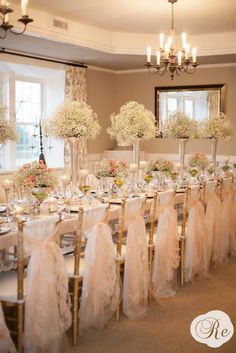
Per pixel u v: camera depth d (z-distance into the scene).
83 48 8.00
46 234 3.28
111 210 4.36
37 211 4.21
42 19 6.98
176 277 5.10
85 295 3.76
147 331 3.95
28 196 4.28
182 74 9.98
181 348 3.64
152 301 4.66
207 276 5.43
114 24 7.80
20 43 7.59
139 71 10.35
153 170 6.35
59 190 5.14
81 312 3.80
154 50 8.54
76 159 5.20
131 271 4.17
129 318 4.20
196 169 6.90
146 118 5.98
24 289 3.35
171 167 6.37
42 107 9.48
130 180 5.92
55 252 3.34
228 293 4.89
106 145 10.46
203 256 5.37
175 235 4.80
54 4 6.61
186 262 5.18
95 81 10.04
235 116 9.59
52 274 3.30
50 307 3.29
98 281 3.79
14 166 8.88
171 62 6.33
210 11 6.95
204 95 9.81
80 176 5.14
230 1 6.43
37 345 3.24
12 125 4.80
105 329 3.99
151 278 4.73
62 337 3.44
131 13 7.11
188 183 6.47
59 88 9.39
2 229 3.50
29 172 4.23
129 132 5.95
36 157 9.38
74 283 3.69
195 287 5.09
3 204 4.79
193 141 9.98
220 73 9.65
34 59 8.61
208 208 5.63
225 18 7.36
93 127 5.18
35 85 9.35
